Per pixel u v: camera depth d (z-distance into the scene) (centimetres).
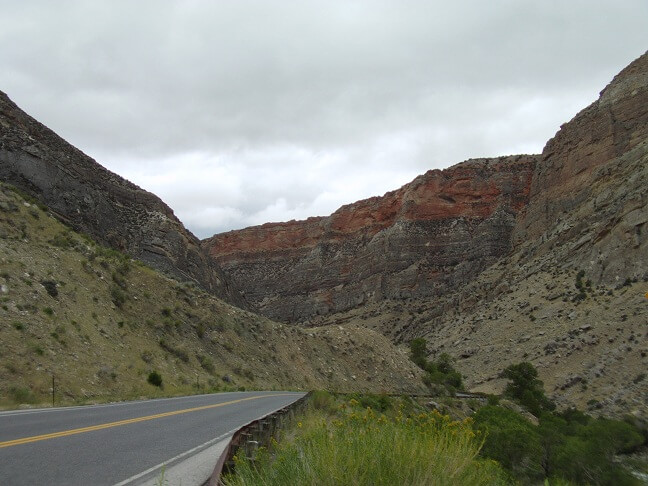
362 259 16825
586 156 11762
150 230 8044
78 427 1230
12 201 4231
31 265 3250
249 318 6166
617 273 7744
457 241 14688
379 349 7450
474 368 7988
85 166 7650
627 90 11838
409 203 16175
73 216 6281
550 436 2312
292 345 6309
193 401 2412
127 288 4353
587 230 9588
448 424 760
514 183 15188
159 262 7519
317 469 587
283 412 1420
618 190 9700
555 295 8438
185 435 1230
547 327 7700
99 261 4309
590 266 8412
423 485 569
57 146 7231
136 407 1928
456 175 16212
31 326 2564
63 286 3325
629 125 11288
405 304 13538
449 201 15925
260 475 644
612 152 11200
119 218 7706
